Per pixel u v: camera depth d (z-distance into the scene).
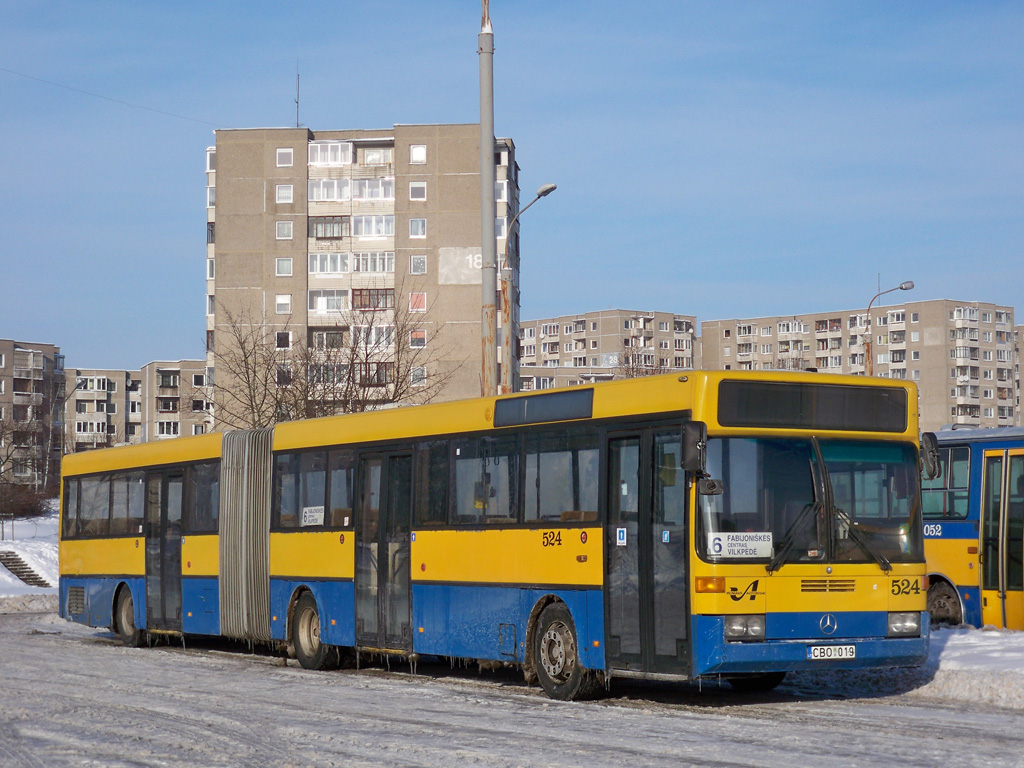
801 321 173.38
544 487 14.59
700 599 12.31
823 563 12.68
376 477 17.53
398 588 16.84
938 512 20.55
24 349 152.50
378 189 88.19
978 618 19.80
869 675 15.09
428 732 11.59
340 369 46.78
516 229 91.69
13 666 18.84
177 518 22.16
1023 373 170.50
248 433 20.56
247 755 10.55
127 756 10.60
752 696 14.11
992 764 9.52
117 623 24.05
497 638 15.05
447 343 86.38
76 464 26.03
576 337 185.88
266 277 88.19
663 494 12.92
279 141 88.94
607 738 11.03
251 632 19.88
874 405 13.33
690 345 185.25
